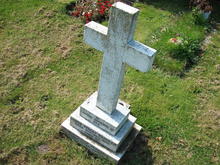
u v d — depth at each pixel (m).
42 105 1.94
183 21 2.80
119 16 1.31
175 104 2.06
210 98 2.15
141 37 2.59
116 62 1.46
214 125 1.97
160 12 2.92
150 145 1.81
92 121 1.71
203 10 2.82
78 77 2.16
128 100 2.04
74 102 1.98
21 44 2.36
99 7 2.79
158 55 2.39
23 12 2.67
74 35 2.51
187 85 2.21
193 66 2.38
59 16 2.69
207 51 2.54
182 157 1.77
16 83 2.04
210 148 1.84
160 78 2.24
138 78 2.21
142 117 1.94
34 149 1.72
